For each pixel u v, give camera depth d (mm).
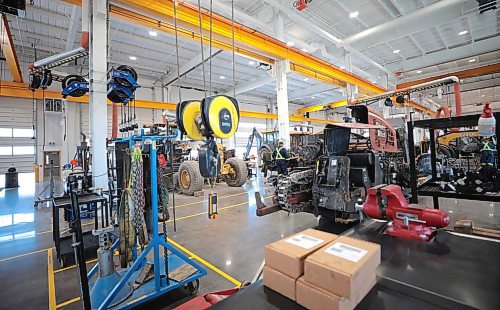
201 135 2033
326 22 7629
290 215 4867
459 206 4945
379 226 1532
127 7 4605
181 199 6770
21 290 2418
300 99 18344
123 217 2268
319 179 3553
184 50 9578
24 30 8070
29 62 10203
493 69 9359
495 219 4012
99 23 4418
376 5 6793
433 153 3900
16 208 6152
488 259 1053
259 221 4512
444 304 786
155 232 2078
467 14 6664
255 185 9281
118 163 2750
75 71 10602
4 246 3594
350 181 3578
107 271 2215
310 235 1093
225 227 4203
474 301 777
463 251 1139
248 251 3186
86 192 3289
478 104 17109
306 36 8648
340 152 3578
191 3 5285
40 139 10844
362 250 924
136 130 4508
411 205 1497
